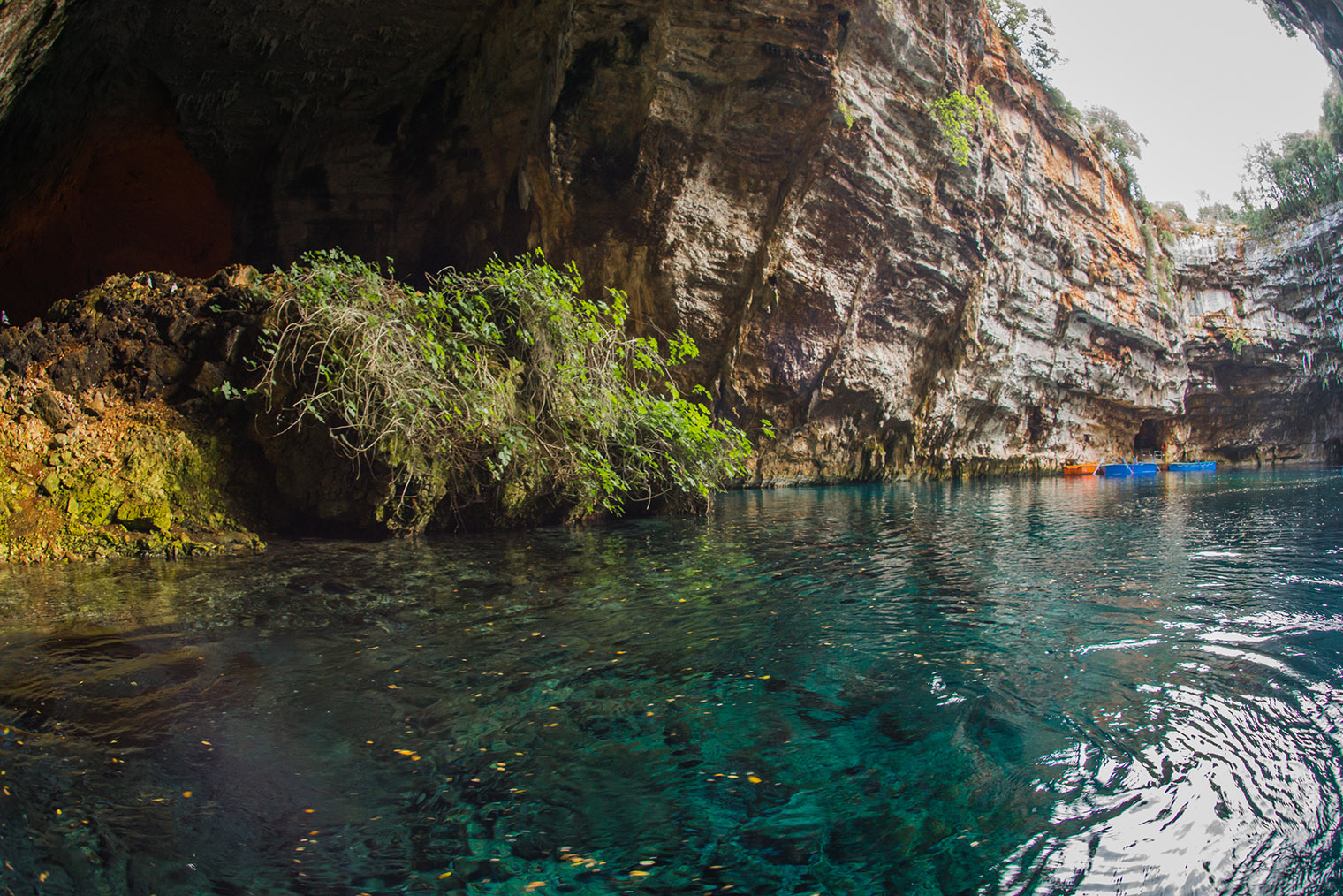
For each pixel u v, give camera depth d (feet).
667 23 36.45
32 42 26.40
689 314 43.96
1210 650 8.76
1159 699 7.25
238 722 6.67
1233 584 12.51
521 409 21.99
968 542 18.63
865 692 7.57
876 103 43.83
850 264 47.60
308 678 7.88
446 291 22.57
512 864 4.58
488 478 20.80
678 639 9.47
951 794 5.47
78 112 39.11
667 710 7.10
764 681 7.91
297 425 18.02
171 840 4.75
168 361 18.22
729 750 6.23
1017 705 7.16
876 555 16.43
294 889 4.29
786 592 12.32
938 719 6.86
